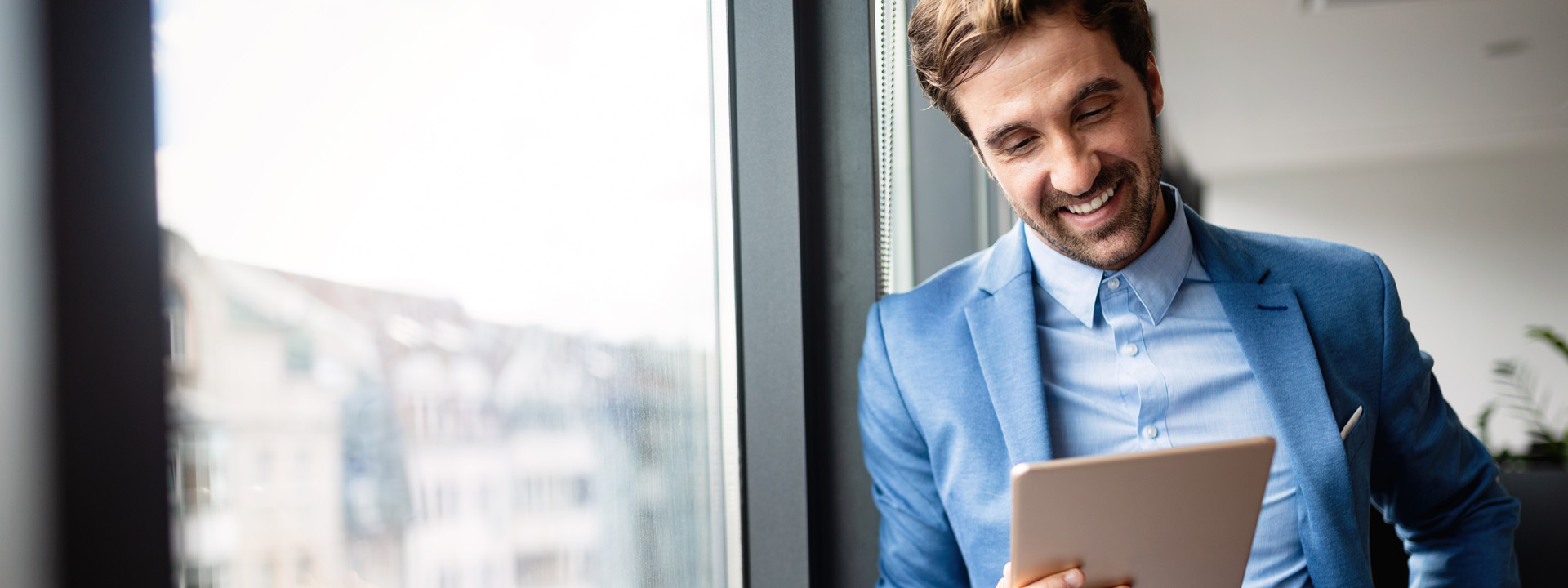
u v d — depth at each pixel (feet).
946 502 3.33
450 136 2.54
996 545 3.14
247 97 2.06
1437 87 16.93
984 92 2.84
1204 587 2.56
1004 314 3.31
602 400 3.07
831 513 3.90
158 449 1.87
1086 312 3.28
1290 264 3.30
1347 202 23.67
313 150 2.20
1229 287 3.23
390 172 2.37
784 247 3.58
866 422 3.62
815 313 3.89
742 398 3.59
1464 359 22.77
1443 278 22.99
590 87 3.04
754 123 3.58
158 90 1.92
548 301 2.85
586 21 3.03
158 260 1.88
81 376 1.77
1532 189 22.27
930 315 3.53
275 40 2.13
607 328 3.09
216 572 2.01
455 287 2.55
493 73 2.69
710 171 3.64
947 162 5.92
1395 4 13.03
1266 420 3.15
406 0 2.42
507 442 2.70
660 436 3.36
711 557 3.67
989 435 3.23
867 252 3.94
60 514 1.74
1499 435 22.27
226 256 2.03
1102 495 2.28
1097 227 2.93
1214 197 24.82
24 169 1.69
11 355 1.65
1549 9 13.17
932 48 2.99
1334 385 3.10
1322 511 2.91
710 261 3.64
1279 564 3.08
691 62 3.54
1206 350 3.24
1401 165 23.20
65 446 1.75
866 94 3.93
